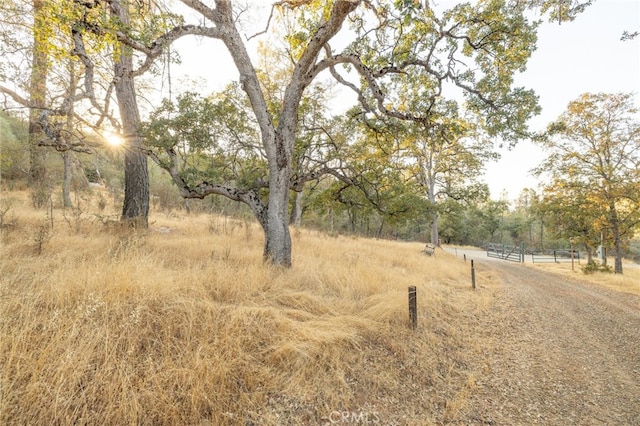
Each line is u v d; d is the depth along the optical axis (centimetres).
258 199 730
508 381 381
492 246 2802
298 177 848
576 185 1647
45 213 962
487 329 559
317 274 637
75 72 770
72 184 1694
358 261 859
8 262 413
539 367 427
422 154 2169
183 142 742
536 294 917
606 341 546
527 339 530
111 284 355
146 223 939
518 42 710
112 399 229
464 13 705
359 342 394
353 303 507
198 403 248
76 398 224
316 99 1029
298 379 304
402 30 700
